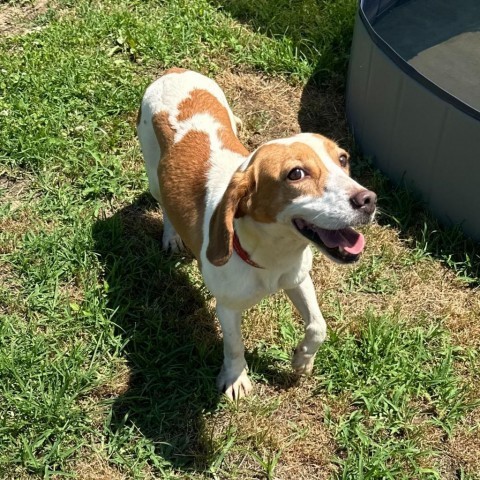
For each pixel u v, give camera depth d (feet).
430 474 3.11
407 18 5.48
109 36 5.40
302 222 2.75
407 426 3.27
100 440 3.21
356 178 4.54
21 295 3.76
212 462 3.14
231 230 2.75
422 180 4.27
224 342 3.28
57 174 4.40
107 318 3.65
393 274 3.98
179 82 3.67
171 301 3.77
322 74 5.24
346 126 4.93
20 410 3.23
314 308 3.22
